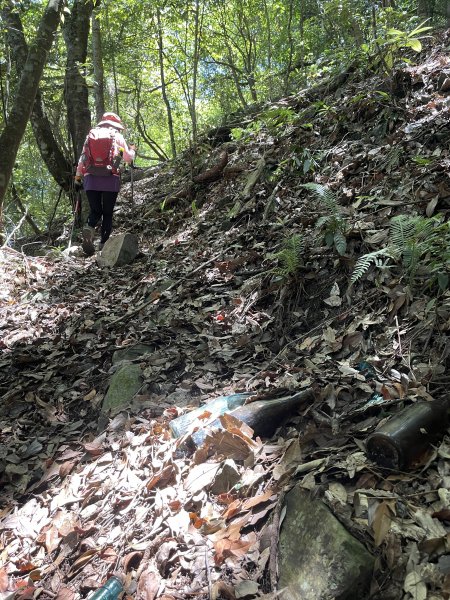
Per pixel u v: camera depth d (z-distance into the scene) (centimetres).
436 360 250
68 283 541
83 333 422
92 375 368
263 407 252
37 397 354
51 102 1125
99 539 225
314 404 252
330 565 171
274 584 176
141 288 472
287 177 500
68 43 880
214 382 310
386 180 398
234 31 1258
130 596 191
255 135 652
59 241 827
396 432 198
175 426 266
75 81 880
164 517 218
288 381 277
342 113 525
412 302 290
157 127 1747
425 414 207
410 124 434
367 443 204
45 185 1388
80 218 826
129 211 745
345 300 325
